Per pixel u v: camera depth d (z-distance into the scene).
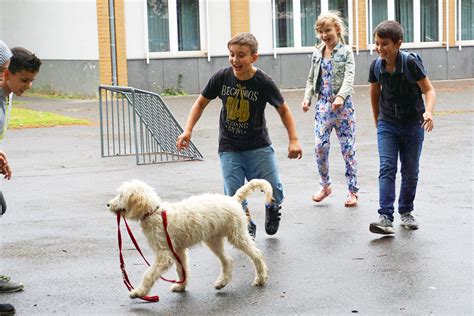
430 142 14.80
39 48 26.84
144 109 14.19
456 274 6.75
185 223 6.17
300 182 11.27
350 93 9.41
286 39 27.70
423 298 6.13
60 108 22.20
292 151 7.54
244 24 26.62
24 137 16.28
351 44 28.34
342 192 10.51
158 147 14.48
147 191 6.09
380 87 8.40
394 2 29.44
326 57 9.55
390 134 8.22
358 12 28.45
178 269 6.42
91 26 24.59
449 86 27.75
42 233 8.46
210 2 26.11
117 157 13.88
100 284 6.64
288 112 7.58
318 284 6.55
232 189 7.71
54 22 25.98
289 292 6.36
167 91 25.67
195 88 26.11
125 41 24.75
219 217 6.33
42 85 26.84
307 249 7.69
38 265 7.23
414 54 8.05
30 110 21.19
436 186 10.70
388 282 6.56
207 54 26.12
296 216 9.15
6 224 8.89
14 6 27.70
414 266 7.02
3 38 28.44
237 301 6.16
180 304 6.10
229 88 7.52
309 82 9.73
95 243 8.01
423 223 8.65
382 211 8.09
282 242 7.98
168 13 25.61
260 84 7.45
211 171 12.31
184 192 10.59
